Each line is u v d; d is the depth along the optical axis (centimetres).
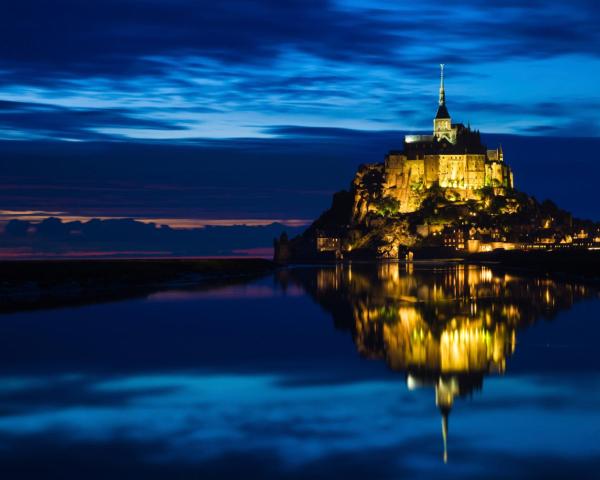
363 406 5150
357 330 8669
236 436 4500
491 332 8444
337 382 5875
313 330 8650
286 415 4938
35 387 5688
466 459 4094
